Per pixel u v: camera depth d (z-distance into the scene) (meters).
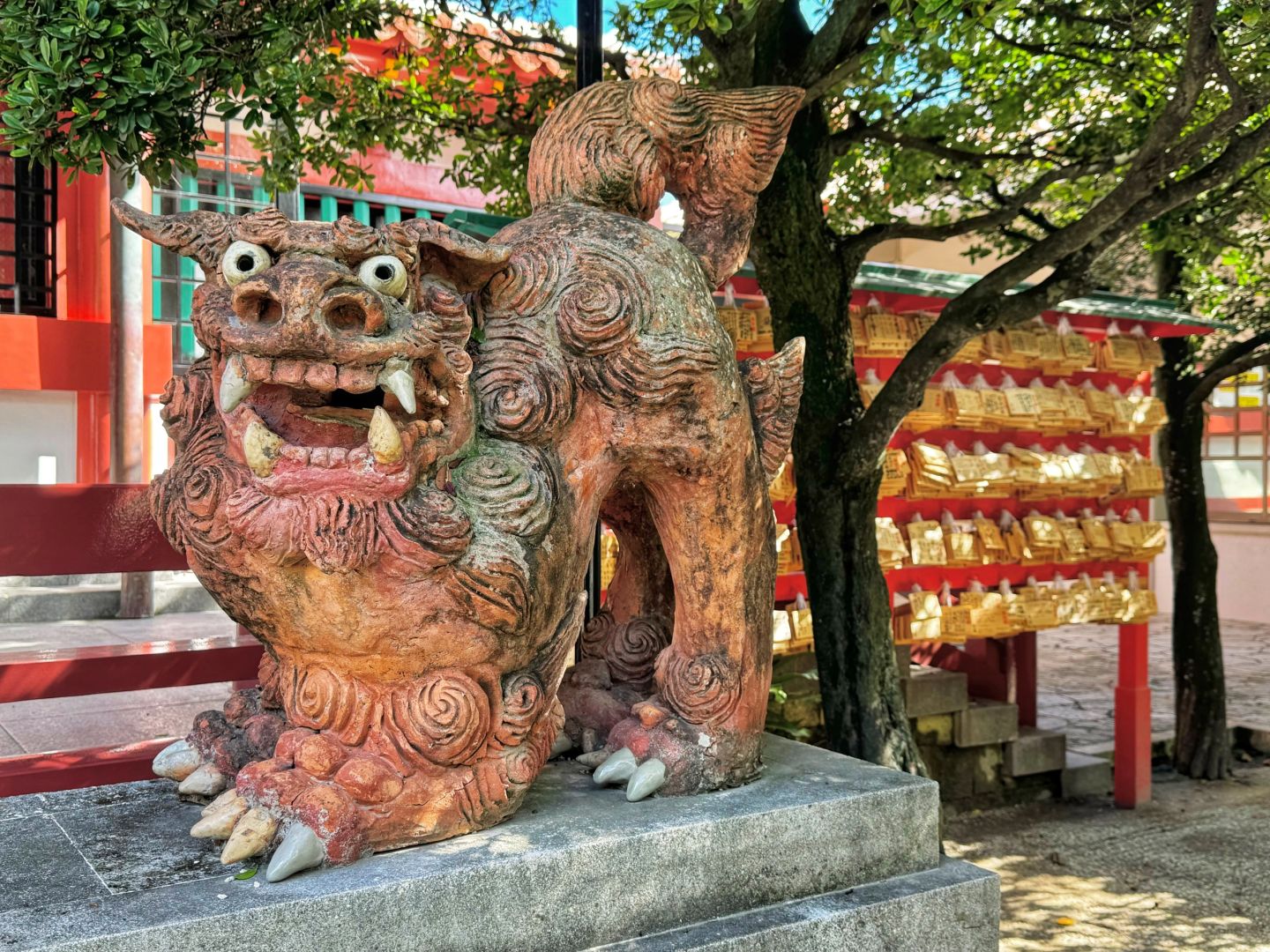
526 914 1.70
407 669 1.73
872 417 3.54
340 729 1.74
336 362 1.56
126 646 3.11
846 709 3.62
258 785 1.73
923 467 4.32
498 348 1.90
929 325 4.41
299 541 1.61
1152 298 5.93
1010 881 4.18
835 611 3.65
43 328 4.69
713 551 2.08
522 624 1.76
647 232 2.08
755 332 4.03
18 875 1.65
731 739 2.11
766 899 1.95
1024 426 4.57
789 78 3.56
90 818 1.92
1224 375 5.67
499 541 1.73
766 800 2.03
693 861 1.87
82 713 5.03
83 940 1.42
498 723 1.82
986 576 4.64
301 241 1.59
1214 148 4.59
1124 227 3.43
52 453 6.71
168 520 1.77
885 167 4.82
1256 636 9.56
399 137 4.55
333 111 4.70
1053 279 3.47
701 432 1.99
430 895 1.63
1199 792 5.49
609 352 1.93
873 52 3.38
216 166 6.23
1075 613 4.80
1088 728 6.37
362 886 1.59
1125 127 4.42
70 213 6.27
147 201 6.13
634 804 1.99
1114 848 4.59
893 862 2.11
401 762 1.74
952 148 4.59
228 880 1.62
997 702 5.27
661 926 1.83
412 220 1.79
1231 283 5.95
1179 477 5.84
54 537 2.80
